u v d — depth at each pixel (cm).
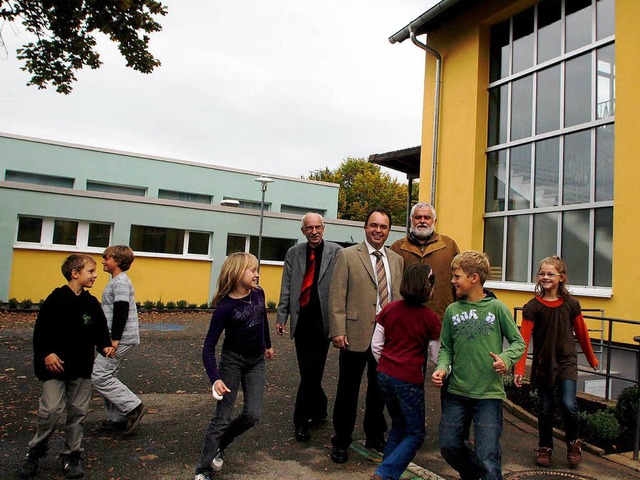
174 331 1109
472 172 851
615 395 605
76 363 336
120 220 1537
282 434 440
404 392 313
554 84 743
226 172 2320
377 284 395
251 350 344
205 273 1689
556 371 388
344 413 382
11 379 606
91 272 358
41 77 859
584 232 683
